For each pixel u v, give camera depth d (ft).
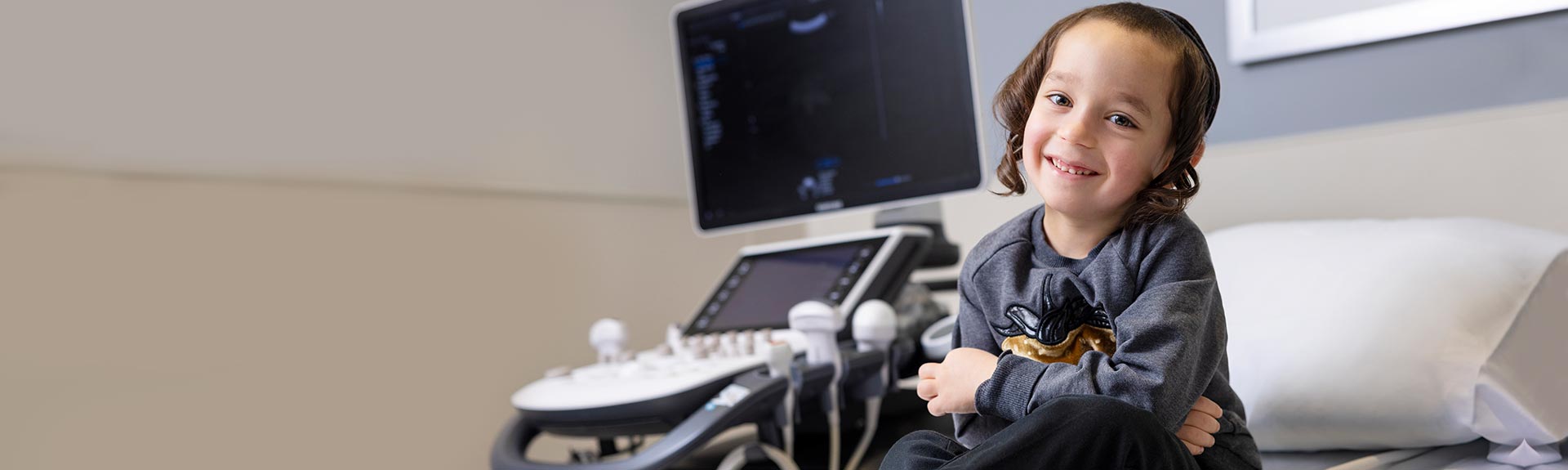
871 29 5.46
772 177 5.75
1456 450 3.75
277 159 5.10
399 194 5.66
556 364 6.45
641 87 7.32
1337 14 5.24
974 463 2.43
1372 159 5.13
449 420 5.83
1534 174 4.71
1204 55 2.88
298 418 5.11
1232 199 5.51
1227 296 4.22
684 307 7.42
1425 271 3.80
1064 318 2.91
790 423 4.20
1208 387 2.97
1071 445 2.38
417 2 5.84
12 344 4.11
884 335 4.60
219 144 4.88
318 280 5.24
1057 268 2.95
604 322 5.06
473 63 6.11
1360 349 3.69
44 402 4.20
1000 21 6.52
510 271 6.22
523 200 6.35
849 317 4.82
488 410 6.05
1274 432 3.82
